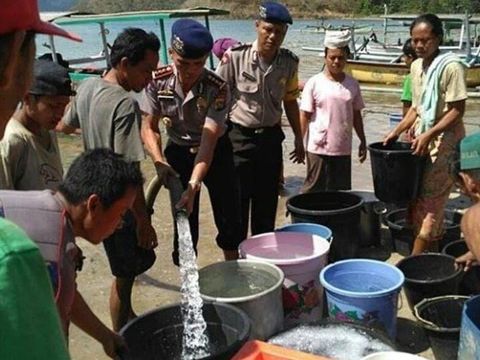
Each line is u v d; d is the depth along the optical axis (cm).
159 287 426
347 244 415
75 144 924
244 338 243
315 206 452
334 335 288
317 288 340
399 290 324
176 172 382
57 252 178
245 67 413
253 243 370
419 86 443
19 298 82
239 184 409
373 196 488
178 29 347
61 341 87
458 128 402
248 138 421
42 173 272
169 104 368
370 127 995
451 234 456
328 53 487
